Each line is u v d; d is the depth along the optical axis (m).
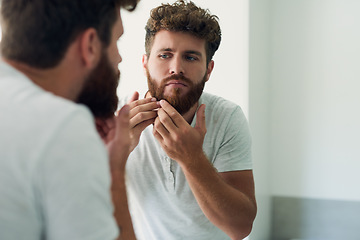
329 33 2.21
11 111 0.44
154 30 0.95
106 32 0.55
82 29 0.51
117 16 0.58
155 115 0.94
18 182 0.42
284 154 2.35
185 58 0.93
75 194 0.42
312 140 2.28
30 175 0.41
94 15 0.52
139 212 1.09
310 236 2.30
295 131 2.32
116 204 0.58
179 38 0.91
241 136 1.07
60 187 0.42
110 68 0.58
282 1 2.31
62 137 0.43
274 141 2.38
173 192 1.02
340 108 2.20
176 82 0.92
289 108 2.33
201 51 0.94
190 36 0.92
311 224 2.30
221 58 2.01
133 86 1.98
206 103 1.10
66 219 0.42
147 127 1.04
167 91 0.93
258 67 2.12
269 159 2.39
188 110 0.97
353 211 2.20
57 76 0.51
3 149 0.42
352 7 2.15
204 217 1.05
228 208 0.94
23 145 0.42
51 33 0.49
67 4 0.49
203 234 1.07
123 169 0.61
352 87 2.17
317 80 2.25
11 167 0.42
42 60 0.49
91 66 0.53
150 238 1.09
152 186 1.04
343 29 2.17
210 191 0.92
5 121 0.43
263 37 2.21
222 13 1.99
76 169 0.42
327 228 2.26
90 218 0.43
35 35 0.49
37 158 0.41
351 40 2.16
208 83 2.04
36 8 0.48
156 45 0.94
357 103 2.16
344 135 2.20
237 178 1.05
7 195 0.41
